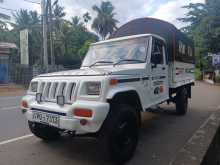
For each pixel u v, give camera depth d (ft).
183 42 25.98
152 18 22.80
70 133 13.51
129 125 13.79
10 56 75.25
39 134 16.57
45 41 66.03
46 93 14.29
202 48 99.45
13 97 46.52
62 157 14.52
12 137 18.30
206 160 12.76
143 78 16.08
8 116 26.13
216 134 16.44
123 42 18.48
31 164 13.56
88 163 13.65
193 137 14.90
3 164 13.56
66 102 13.09
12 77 71.05
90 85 12.69
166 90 20.66
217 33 92.63
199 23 107.34
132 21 23.43
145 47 17.39
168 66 21.95
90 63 18.78
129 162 13.83
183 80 26.18
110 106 12.89
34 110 14.42
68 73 14.53
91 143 16.92
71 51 132.36
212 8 96.78
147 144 16.90
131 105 14.93
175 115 26.84
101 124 12.20
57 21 121.08
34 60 112.06
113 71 13.58
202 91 57.62
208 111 29.50
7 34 111.86
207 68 108.88
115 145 12.76
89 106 11.98
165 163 13.73
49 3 71.72
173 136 18.81
